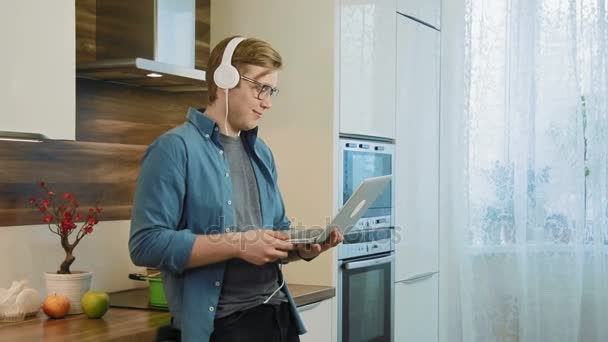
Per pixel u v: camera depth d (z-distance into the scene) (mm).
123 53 2906
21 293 2463
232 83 2217
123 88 3070
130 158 3109
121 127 3066
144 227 2119
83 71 2773
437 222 4203
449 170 4254
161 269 2275
